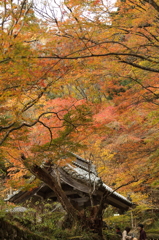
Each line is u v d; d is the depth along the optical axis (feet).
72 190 43.98
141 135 42.68
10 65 22.65
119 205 51.37
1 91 24.95
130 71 33.47
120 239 43.50
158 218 65.57
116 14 29.09
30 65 23.47
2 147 30.48
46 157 34.22
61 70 26.45
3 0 23.77
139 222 63.36
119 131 41.63
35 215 35.81
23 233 25.44
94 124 33.65
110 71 31.94
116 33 29.58
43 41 26.76
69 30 25.59
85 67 28.17
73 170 40.63
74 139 33.78
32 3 24.89
